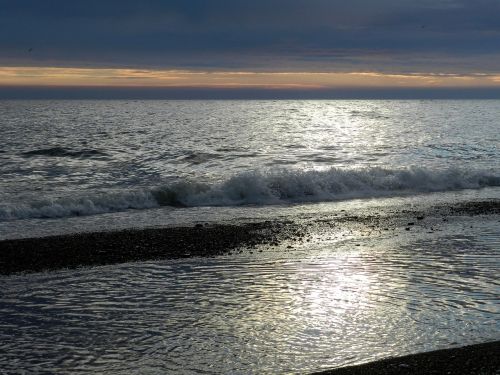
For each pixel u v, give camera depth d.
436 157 40.16
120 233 17.84
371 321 10.57
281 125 74.44
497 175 30.83
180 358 9.09
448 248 16.17
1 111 123.12
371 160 38.06
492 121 86.12
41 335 9.94
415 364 8.62
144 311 11.14
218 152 40.91
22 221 20.30
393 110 146.00
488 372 8.36
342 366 8.79
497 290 12.36
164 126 70.81
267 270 14.02
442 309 11.19
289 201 25.25
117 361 8.98
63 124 72.75
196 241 16.95
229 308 11.30
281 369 8.71
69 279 13.22
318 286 12.70
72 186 27.20
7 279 13.17
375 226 19.38
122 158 37.22
